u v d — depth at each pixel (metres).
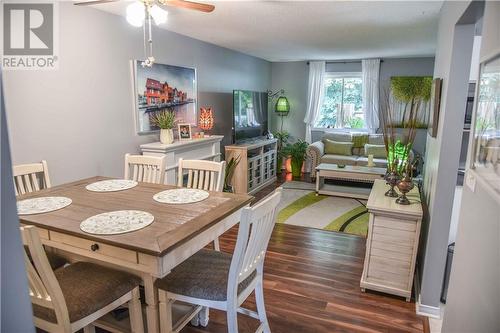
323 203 4.79
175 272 1.75
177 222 1.67
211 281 1.67
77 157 2.97
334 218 4.16
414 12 3.06
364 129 6.65
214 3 2.83
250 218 1.43
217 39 4.48
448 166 2.11
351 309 2.33
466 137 2.43
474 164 1.26
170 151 3.55
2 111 0.58
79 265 1.80
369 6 2.90
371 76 6.37
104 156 3.23
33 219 1.70
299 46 5.05
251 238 1.55
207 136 4.38
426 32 3.95
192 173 2.66
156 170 2.67
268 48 5.28
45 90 2.68
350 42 4.67
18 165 2.36
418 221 2.32
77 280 1.64
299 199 5.00
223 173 2.53
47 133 2.72
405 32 3.96
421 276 2.43
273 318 2.22
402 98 6.17
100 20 3.07
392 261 2.44
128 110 3.46
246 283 1.72
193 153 4.01
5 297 0.61
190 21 3.47
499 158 0.96
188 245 1.56
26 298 0.64
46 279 1.32
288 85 7.19
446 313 1.58
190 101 4.32
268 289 2.57
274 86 7.28
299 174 6.56
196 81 4.47
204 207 1.91
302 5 2.89
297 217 4.19
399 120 6.16
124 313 1.95
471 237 1.27
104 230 1.55
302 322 2.19
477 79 1.26
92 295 1.53
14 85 2.49
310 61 6.80
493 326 1.00
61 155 2.84
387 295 2.49
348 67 6.64
